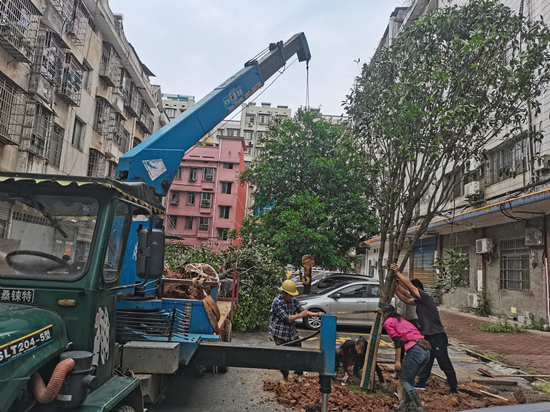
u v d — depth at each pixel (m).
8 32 11.81
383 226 6.77
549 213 13.45
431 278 21.53
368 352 6.13
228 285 9.24
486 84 6.25
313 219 15.62
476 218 15.41
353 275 15.52
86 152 18.45
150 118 28.84
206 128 7.57
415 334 5.36
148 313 4.32
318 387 5.99
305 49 10.08
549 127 12.42
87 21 17.39
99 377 3.00
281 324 6.05
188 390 5.90
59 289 2.85
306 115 18.16
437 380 7.00
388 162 6.75
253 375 6.79
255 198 18.39
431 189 20.02
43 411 2.49
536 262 14.07
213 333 5.23
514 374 7.57
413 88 6.08
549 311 13.34
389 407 5.41
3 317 2.49
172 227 40.69
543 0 12.76
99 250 2.95
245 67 8.88
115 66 20.88
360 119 7.33
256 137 61.47
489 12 6.39
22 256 2.96
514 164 14.38
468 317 16.38
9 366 2.19
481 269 17.28
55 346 2.60
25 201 3.05
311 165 16.73
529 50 6.13
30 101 13.39
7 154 12.79
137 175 6.25
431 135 6.36
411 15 23.06
